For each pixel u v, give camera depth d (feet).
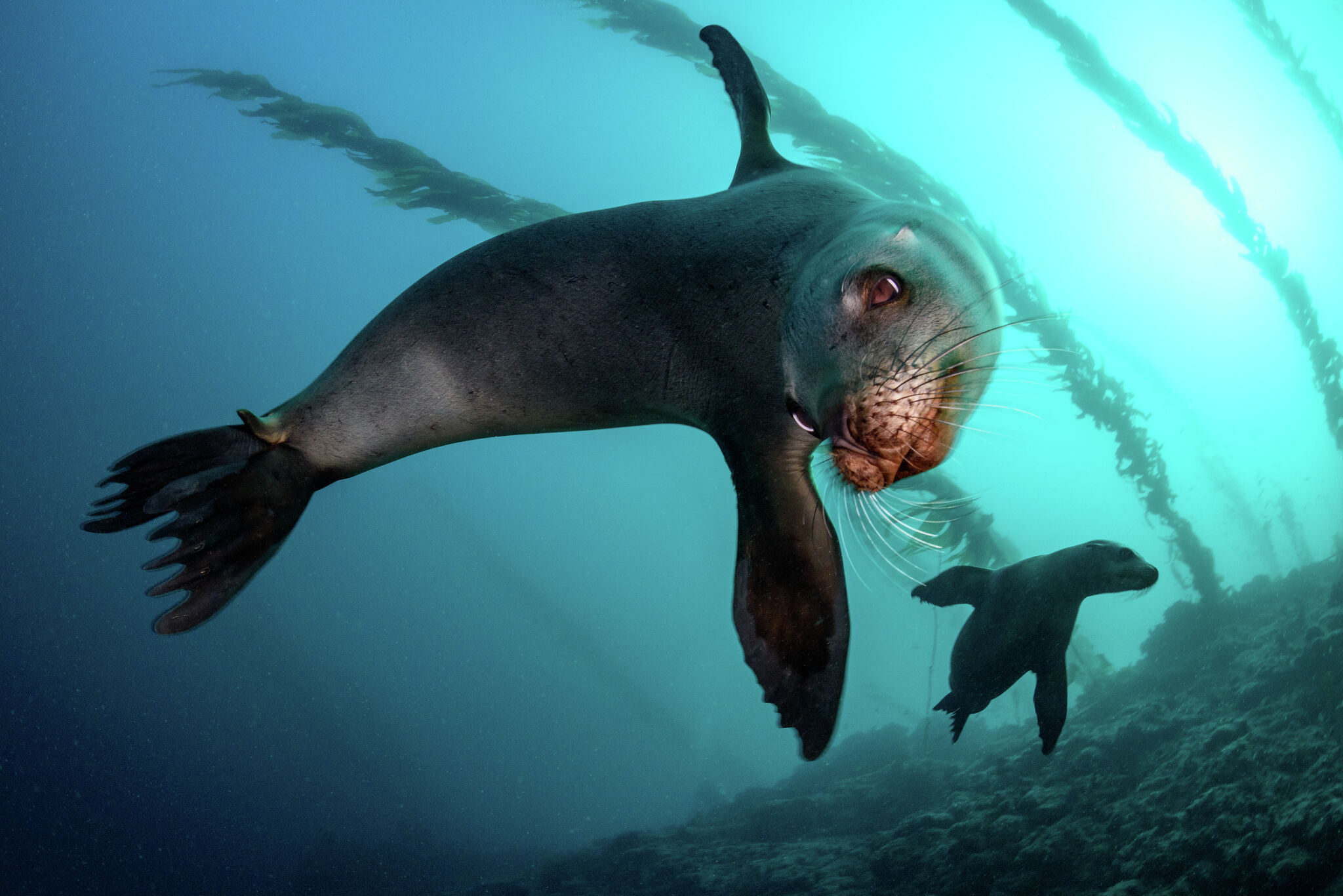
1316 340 56.24
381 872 114.62
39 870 132.05
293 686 231.71
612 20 53.11
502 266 9.71
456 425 10.20
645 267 9.56
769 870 55.11
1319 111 68.85
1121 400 47.29
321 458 10.44
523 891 73.87
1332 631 37.63
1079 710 55.01
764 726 211.82
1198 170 55.67
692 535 272.10
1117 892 30.73
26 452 276.41
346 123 47.24
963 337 8.46
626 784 196.24
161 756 194.49
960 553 36.47
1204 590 53.06
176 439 10.29
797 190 10.48
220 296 318.45
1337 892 24.84
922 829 43.83
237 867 142.41
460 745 223.30
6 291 303.27
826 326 8.46
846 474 8.27
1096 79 55.83
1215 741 36.83
